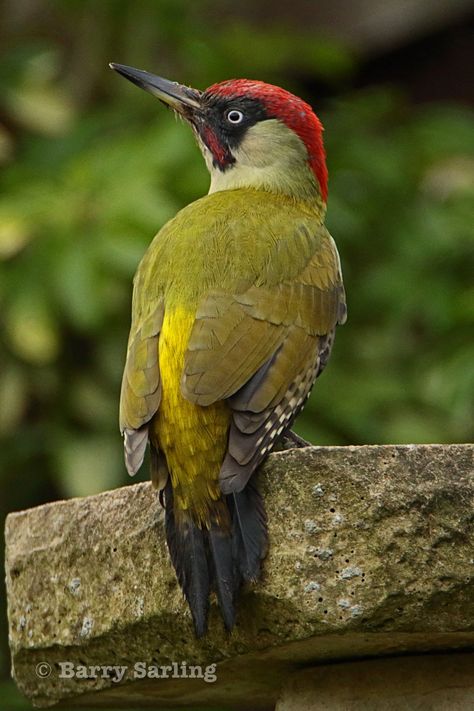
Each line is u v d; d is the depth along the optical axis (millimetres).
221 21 18328
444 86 18672
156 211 13180
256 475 7273
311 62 16422
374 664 7840
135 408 7516
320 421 14094
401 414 14211
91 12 16969
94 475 13867
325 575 7023
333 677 7949
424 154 15430
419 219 14969
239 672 8195
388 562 6980
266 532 7148
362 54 18594
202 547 7172
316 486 7125
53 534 8133
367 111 15680
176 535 7246
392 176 15164
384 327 14820
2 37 17453
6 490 15016
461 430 14344
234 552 7105
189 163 14062
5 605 14930
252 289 8328
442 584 6957
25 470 14781
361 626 6977
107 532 7809
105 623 7734
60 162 14891
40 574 8156
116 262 13023
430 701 7668
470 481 7090
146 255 9031
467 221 14742
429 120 15781
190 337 7824
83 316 12938
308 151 10531
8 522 8508
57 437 14094
